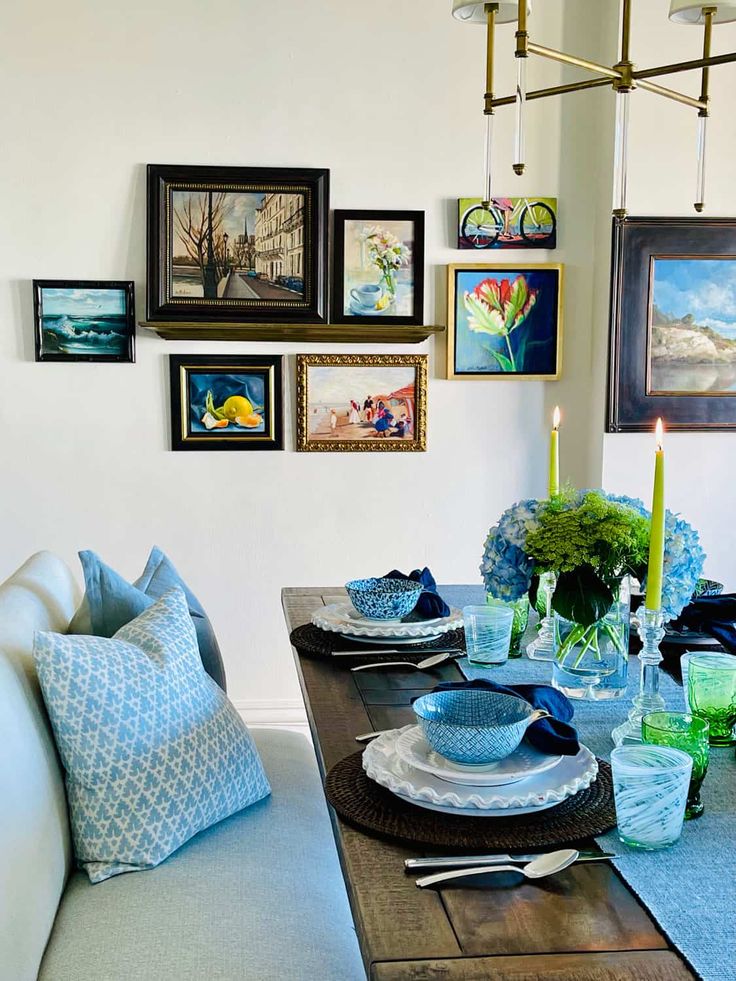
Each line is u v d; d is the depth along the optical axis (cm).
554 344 354
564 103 350
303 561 355
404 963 88
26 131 331
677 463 345
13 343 336
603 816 116
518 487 362
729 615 196
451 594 250
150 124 336
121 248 338
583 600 155
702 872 105
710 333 341
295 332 341
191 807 160
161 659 164
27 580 201
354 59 342
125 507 345
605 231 345
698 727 119
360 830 115
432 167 347
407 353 353
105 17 332
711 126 335
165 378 343
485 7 203
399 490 357
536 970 87
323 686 172
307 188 340
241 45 338
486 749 121
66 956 134
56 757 155
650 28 331
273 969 133
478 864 106
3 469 339
